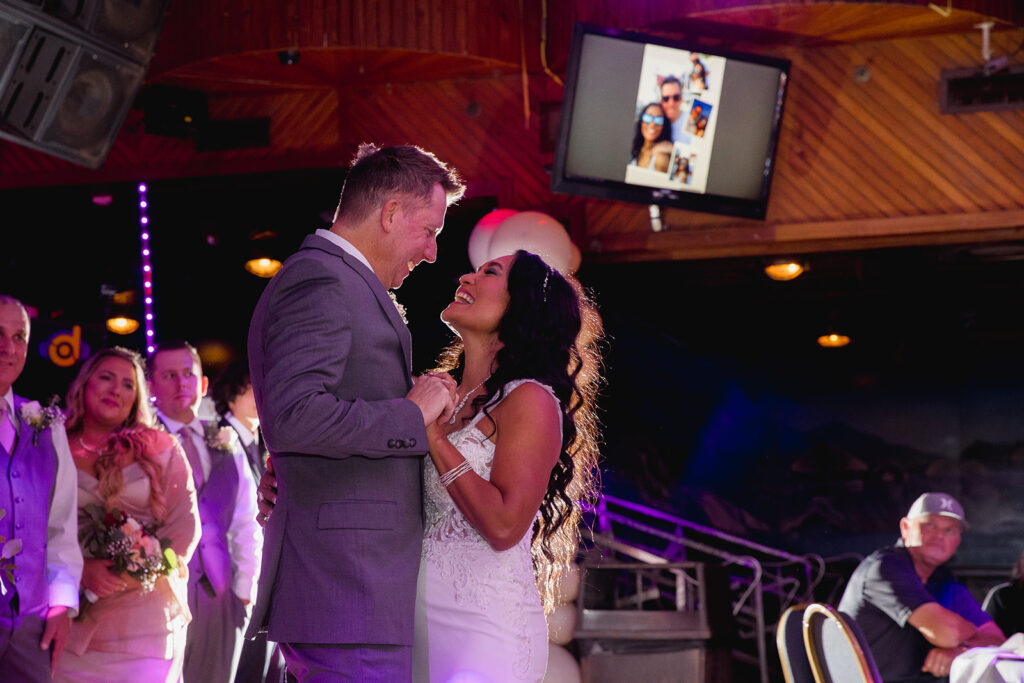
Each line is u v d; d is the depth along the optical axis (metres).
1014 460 13.62
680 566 6.88
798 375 14.21
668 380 13.98
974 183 7.21
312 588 2.31
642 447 13.37
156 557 3.82
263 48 6.91
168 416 4.45
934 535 4.79
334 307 2.31
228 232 8.66
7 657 3.35
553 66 7.30
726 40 7.32
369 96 7.80
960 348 13.82
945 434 13.84
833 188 7.35
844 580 11.46
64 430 3.69
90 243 8.98
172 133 7.62
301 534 2.34
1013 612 5.09
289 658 2.38
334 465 2.36
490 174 7.70
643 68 6.78
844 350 14.16
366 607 2.30
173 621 3.94
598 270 10.40
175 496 4.02
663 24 7.02
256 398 2.38
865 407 14.08
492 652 2.47
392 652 2.33
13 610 3.36
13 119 4.86
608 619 6.67
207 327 9.44
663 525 13.01
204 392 4.64
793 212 7.38
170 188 8.05
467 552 2.49
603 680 6.54
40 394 8.48
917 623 4.55
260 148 7.85
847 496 13.88
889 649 4.66
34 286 8.96
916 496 13.78
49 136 4.91
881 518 13.80
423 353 9.45
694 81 6.83
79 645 3.73
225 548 4.38
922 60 7.32
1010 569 11.82
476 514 2.40
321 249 2.42
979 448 13.75
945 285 11.20
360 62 7.32
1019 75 7.12
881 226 7.24
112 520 3.81
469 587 2.48
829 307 12.55
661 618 6.68
